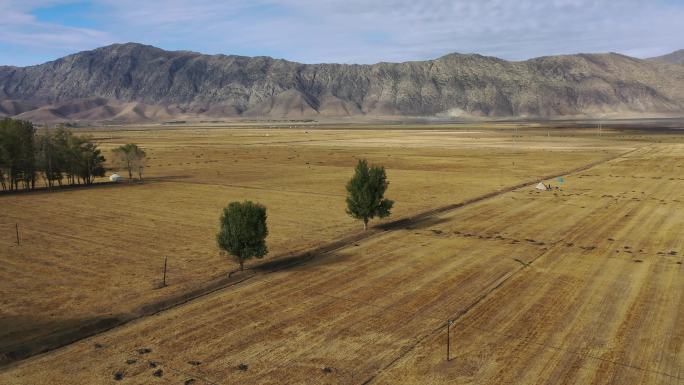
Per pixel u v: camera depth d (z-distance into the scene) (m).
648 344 26.62
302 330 28.55
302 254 42.50
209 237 48.19
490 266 39.53
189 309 31.56
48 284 35.28
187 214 58.91
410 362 25.05
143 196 71.81
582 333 27.92
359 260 41.47
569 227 52.38
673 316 29.95
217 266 39.50
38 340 26.94
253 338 27.61
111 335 28.00
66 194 74.12
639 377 23.56
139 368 24.55
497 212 60.59
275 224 53.84
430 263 40.44
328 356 25.67
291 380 23.50
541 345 26.66
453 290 34.47
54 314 30.28
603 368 24.34
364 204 50.78
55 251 43.34
